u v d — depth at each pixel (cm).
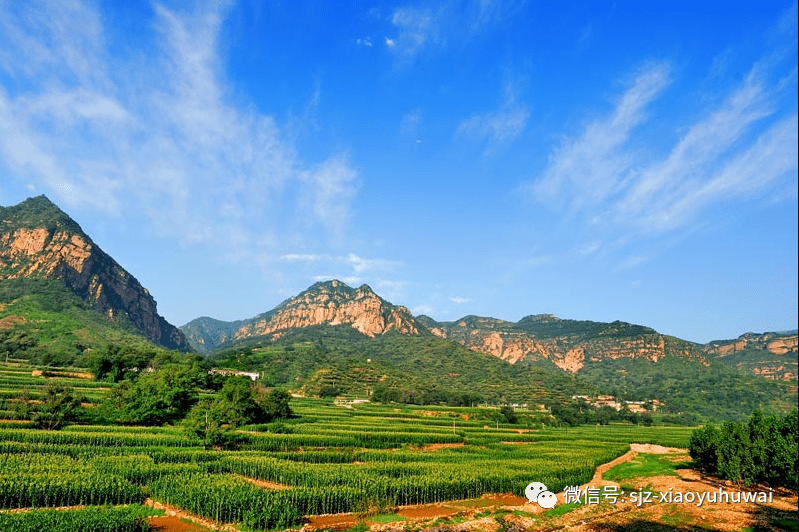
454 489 5978
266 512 4428
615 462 9812
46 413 9194
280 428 10469
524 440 12350
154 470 5838
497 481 6372
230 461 6812
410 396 18438
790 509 5747
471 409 16738
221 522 4547
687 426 18462
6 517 3891
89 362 15350
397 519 4997
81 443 7988
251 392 12038
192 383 13075
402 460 8338
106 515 4072
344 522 4822
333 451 8825
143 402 10750
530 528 4928
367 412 15088
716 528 4947
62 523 3841
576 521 5162
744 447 6819
